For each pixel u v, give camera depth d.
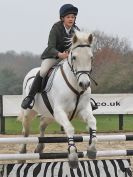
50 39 9.07
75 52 8.08
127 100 21.72
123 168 9.08
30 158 8.83
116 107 21.66
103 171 8.98
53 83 8.82
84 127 24.02
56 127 24.12
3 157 8.71
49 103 9.10
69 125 8.30
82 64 7.99
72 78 8.45
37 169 8.73
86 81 7.91
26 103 9.52
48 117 10.09
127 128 22.95
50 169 8.77
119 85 38.19
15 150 14.76
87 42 8.10
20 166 8.68
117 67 38.81
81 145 16.05
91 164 8.95
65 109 8.61
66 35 9.12
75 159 8.18
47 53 9.24
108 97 21.59
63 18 9.11
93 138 8.38
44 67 9.28
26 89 10.27
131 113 21.67
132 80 38.25
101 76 38.75
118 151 9.10
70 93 8.50
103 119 27.77
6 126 24.48
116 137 9.16
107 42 37.22
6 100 20.83
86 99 8.61
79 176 8.87
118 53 38.91
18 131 21.39
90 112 8.52
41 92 9.32
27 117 10.68
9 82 37.97
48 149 14.72
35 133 20.17
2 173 8.70
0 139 8.79
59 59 9.37
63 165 8.83
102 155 8.98
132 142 16.86
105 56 38.41
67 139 8.80
